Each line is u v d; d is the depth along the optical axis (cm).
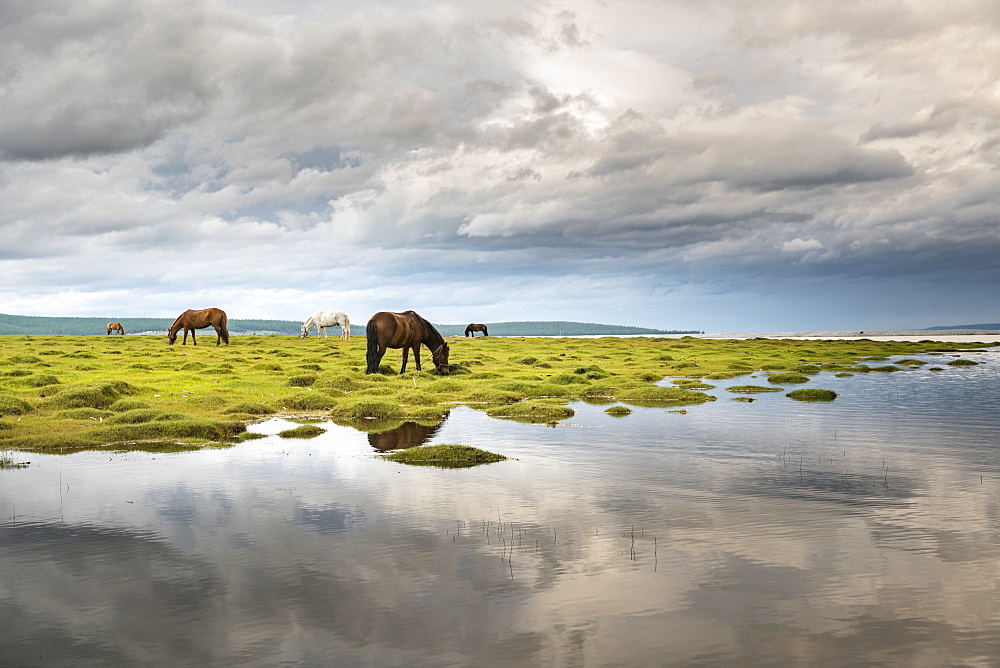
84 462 1584
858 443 1819
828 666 663
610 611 782
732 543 1008
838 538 1030
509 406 2495
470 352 5681
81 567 917
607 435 1959
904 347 7462
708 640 714
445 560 940
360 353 5275
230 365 4041
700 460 1598
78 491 1310
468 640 716
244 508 1192
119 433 1877
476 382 3338
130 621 763
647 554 962
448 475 1445
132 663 673
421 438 1914
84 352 4853
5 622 761
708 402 2745
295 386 3127
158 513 1161
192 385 3100
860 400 2802
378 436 1955
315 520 1121
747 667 661
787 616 768
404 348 3656
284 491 1309
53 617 773
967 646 698
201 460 1609
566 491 1309
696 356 5616
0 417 2191
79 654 692
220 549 986
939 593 827
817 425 2138
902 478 1413
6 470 1498
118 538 1034
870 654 684
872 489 1323
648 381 3612
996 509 1183
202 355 4938
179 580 873
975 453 1678
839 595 823
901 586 848
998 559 940
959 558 944
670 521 1115
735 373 4119
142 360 4412
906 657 679
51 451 1728
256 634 732
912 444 1803
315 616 773
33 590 845
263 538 1033
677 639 716
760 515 1149
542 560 938
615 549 983
